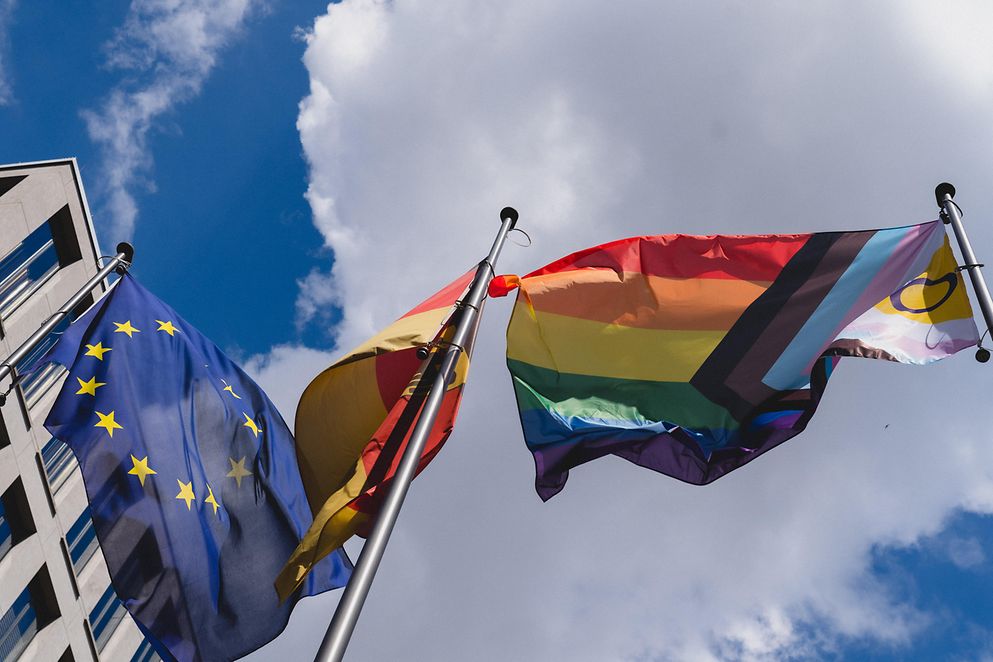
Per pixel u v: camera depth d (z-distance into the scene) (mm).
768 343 12469
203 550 11898
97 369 13258
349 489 9562
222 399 13984
